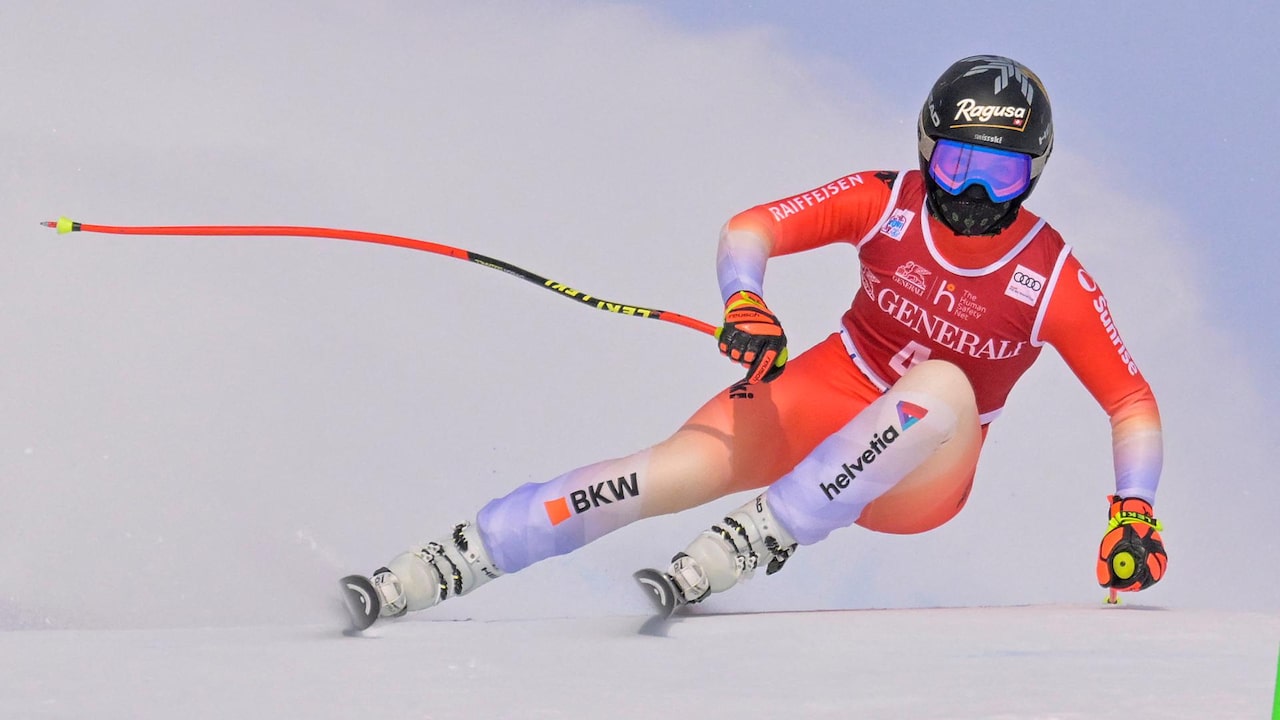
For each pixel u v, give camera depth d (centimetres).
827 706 648
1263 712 632
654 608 1061
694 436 1255
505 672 771
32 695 669
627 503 1192
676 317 1206
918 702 658
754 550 1115
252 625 1055
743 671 780
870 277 1316
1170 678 746
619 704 652
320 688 701
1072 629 1031
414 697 672
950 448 1184
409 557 1111
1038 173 1215
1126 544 1270
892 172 1330
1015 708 640
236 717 612
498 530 1135
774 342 1175
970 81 1201
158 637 941
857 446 1113
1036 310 1269
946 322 1279
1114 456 1329
